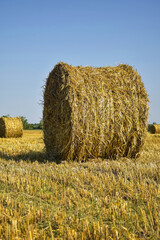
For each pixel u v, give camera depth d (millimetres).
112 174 6000
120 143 8359
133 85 8578
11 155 9828
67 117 7938
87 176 5922
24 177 5742
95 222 3562
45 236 3180
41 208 4086
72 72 8062
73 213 3898
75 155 8062
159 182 5410
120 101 8297
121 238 3107
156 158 8414
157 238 3180
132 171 6223
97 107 7977
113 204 4066
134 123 8438
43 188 5102
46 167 7156
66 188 5090
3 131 18922
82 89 7887
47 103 9531
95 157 8203
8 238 3084
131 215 3764
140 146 8633
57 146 8805
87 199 4449
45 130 9859
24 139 17141
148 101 8719
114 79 8461
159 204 4129
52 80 9086
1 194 4676
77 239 3129
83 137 7836
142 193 4559
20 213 3865
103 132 8047
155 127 22766
